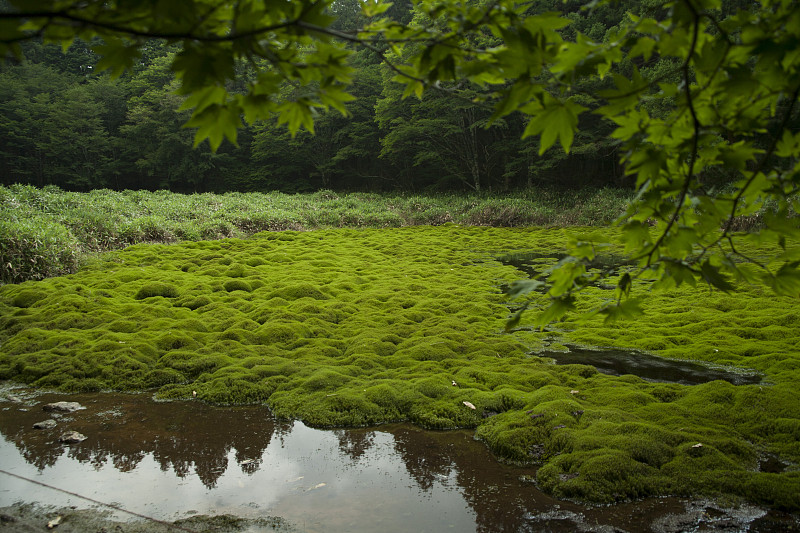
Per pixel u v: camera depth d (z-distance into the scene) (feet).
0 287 28.27
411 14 85.35
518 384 16.12
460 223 66.18
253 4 3.95
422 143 94.12
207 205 65.67
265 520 9.43
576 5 88.02
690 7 3.89
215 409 15.06
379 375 17.20
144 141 113.50
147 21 3.67
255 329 22.41
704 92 4.66
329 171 108.88
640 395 14.55
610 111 4.61
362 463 11.71
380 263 40.14
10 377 17.70
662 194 5.62
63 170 113.29
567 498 10.05
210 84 4.03
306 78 4.51
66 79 128.77
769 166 5.23
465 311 25.88
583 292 29.63
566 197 79.36
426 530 9.07
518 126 92.43
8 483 10.75
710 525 9.04
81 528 9.16
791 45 4.00
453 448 12.43
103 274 32.30
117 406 15.29
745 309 24.64
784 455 11.30
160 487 10.65
